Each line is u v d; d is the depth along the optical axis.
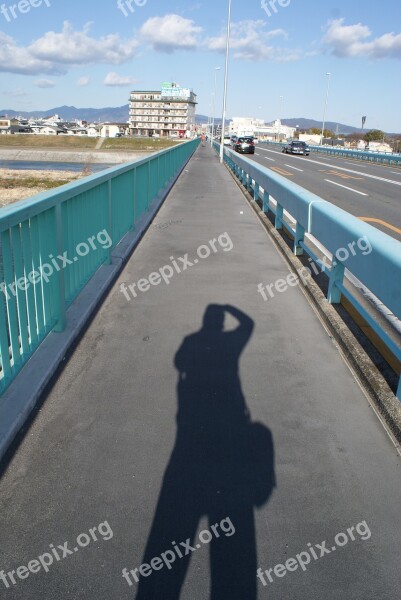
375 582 2.07
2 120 170.88
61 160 81.44
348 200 14.92
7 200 21.80
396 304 3.23
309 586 2.04
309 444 2.95
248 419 3.17
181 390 3.49
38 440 2.90
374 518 2.40
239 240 8.35
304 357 4.07
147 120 164.88
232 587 2.03
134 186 8.27
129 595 1.98
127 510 2.39
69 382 3.55
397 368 3.77
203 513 2.40
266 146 82.06
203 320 4.77
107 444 2.88
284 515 2.40
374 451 2.90
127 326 4.57
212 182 17.67
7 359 3.11
